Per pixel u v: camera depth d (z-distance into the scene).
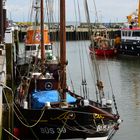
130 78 53.66
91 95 37.50
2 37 40.84
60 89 20.12
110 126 19.69
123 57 84.25
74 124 19.22
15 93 25.56
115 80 51.78
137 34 81.19
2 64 25.77
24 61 39.44
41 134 19.59
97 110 19.23
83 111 19.09
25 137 19.88
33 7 35.25
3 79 19.73
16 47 47.34
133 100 37.22
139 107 33.91
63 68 20.08
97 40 86.00
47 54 39.28
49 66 28.03
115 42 86.94
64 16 19.86
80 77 52.47
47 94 21.12
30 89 22.73
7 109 17.62
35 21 35.03
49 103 19.41
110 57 84.69
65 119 19.14
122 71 61.72
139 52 81.06
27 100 22.25
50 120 19.25
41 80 22.44
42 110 19.27
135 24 84.12
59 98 20.14
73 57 84.69
